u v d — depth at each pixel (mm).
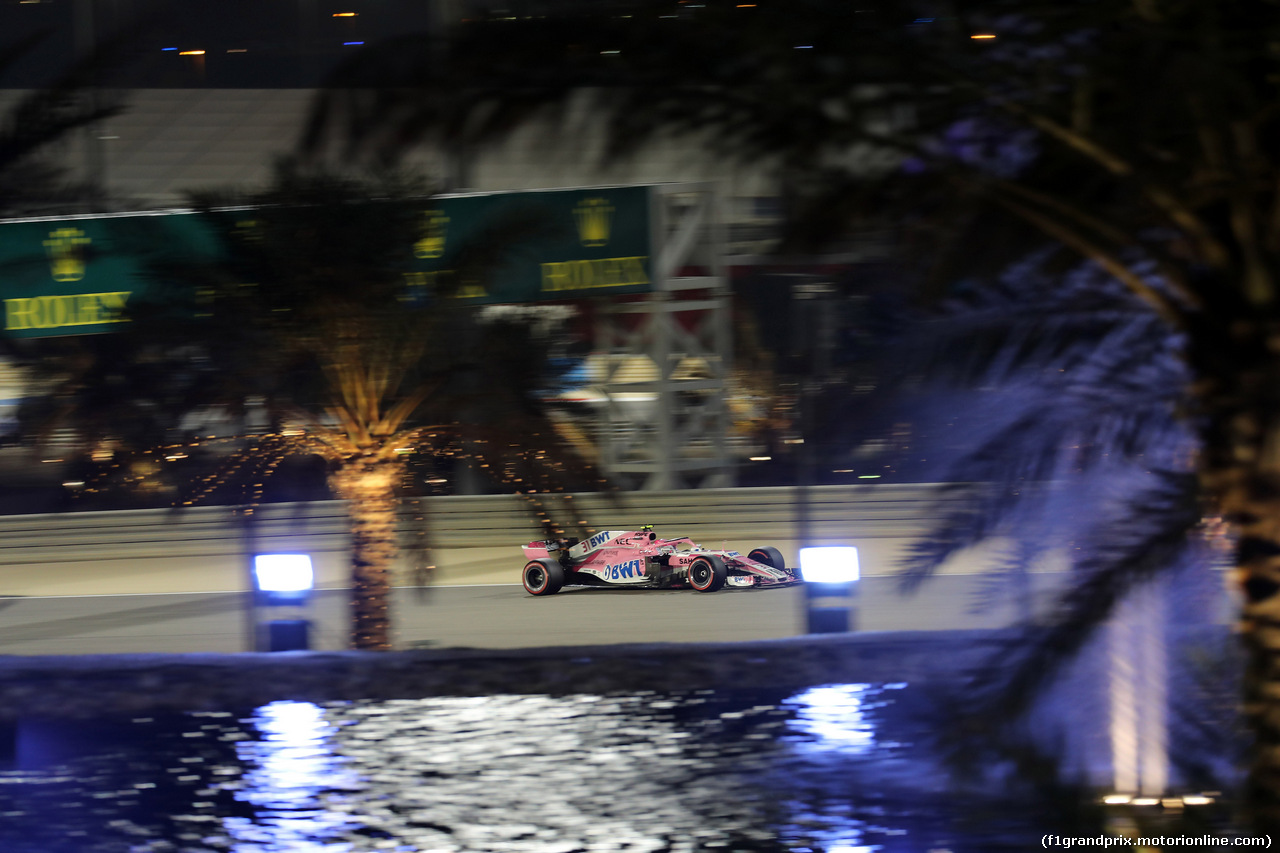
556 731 5086
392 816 4148
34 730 5273
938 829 3559
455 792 4363
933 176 2797
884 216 2867
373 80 2398
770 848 3686
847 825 3770
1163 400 3115
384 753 4871
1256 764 2865
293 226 10102
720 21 2500
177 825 4090
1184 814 3072
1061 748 3275
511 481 11164
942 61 2607
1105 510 2996
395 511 11148
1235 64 2494
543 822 4035
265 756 4855
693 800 4164
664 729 5074
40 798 4367
